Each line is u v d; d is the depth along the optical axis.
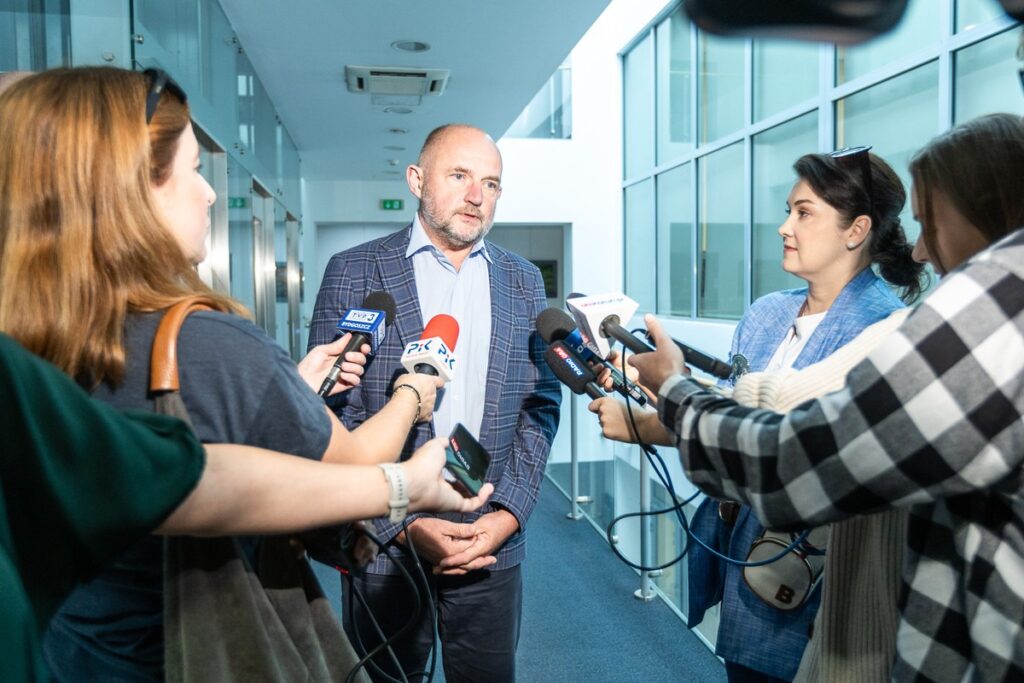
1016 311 0.63
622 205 8.62
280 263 5.96
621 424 1.38
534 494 1.80
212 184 3.32
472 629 1.78
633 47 8.24
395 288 1.80
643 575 3.50
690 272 7.00
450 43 3.85
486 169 1.81
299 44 3.87
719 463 0.80
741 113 5.97
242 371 0.75
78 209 0.71
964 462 0.63
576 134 8.58
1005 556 0.69
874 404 0.66
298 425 0.79
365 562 0.99
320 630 0.92
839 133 4.72
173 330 0.73
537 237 9.57
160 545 0.79
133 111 0.75
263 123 4.70
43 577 0.59
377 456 0.91
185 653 0.76
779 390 1.02
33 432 0.56
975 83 3.56
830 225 1.51
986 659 0.70
